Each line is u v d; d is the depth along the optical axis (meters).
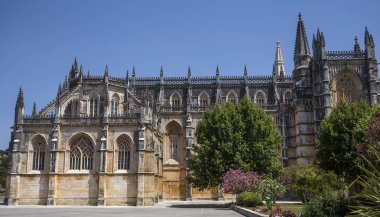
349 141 67.12
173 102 113.69
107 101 79.56
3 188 144.12
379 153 25.33
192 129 103.75
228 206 71.94
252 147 73.44
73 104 91.75
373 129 30.66
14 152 77.81
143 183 74.94
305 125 98.12
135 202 74.50
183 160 102.62
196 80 115.50
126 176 75.56
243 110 78.56
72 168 77.56
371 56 96.19
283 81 116.50
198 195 99.31
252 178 62.59
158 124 102.12
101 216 46.12
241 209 51.12
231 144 72.94
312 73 99.94
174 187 101.31
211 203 86.44
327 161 69.31
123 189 75.19
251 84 114.06
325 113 93.69
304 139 97.62
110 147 77.06
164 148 103.38
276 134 77.31
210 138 77.25
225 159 73.06
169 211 57.06
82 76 93.75
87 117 78.19
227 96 113.06
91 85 93.19
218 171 72.38
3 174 144.88
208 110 83.44
